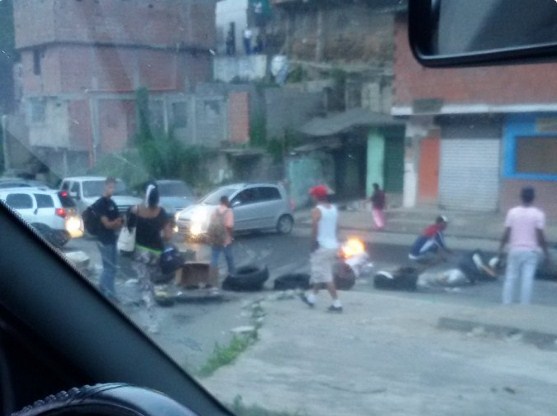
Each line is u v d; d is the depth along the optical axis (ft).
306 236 20.75
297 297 18.06
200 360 14.79
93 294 11.81
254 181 22.07
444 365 15.62
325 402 14.07
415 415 13.84
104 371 11.54
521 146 23.65
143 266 16.06
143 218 16.19
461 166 23.71
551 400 14.43
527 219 19.19
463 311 17.49
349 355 15.79
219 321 16.53
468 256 19.60
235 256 19.54
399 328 16.78
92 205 16.62
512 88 24.26
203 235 18.90
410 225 21.22
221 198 19.40
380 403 14.08
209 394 12.10
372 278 19.42
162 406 6.49
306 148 23.41
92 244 16.11
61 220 15.88
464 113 23.48
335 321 17.19
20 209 15.79
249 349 15.66
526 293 18.66
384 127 24.13
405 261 19.74
